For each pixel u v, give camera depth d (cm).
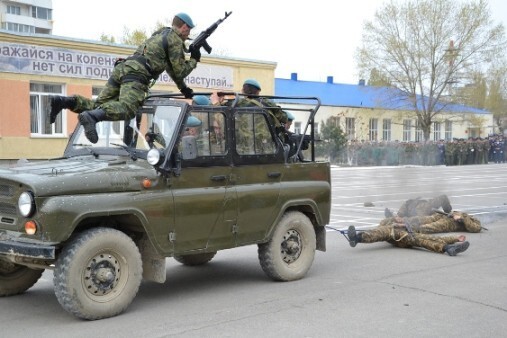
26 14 7756
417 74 4688
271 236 692
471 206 1548
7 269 638
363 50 4741
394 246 953
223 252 926
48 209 512
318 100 747
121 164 585
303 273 725
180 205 598
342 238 1052
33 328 532
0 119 2055
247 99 714
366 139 4947
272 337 505
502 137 4878
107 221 580
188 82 2659
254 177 670
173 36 642
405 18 4638
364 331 521
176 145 598
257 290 675
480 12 4588
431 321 551
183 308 597
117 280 561
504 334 515
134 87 622
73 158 632
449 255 875
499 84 5856
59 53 2189
